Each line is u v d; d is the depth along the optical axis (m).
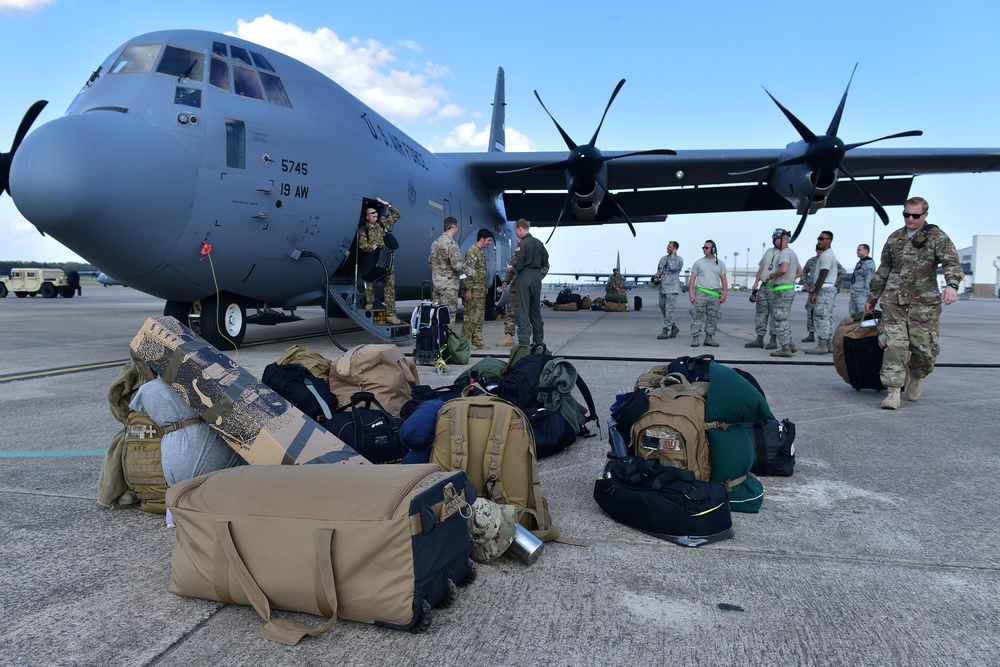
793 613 2.10
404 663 1.81
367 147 9.27
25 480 3.39
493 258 15.34
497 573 2.38
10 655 1.82
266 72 7.89
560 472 3.61
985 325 15.20
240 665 1.80
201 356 2.81
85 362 7.70
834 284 8.45
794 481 3.47
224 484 2.17
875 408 5.29
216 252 7.29
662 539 2.69
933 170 14.07
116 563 2.44
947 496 3.24
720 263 9.30
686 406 3.06
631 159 13.34
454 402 2.79
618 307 20.45
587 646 1.90
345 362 4.07
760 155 13.00
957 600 2.19
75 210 6.15
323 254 8.61
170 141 6.72
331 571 1.91
